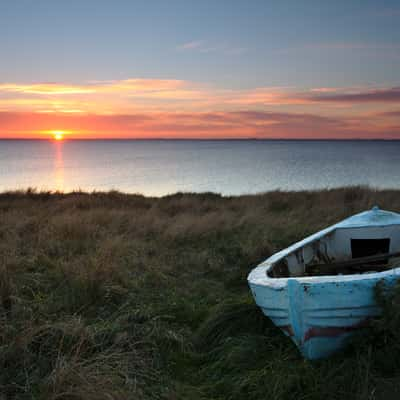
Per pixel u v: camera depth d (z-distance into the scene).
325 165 87.62
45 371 3.64
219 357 4.03
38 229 9.04
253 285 4.16
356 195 14.58
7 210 12.18
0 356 3.68
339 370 3.43
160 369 3.86
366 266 5.34
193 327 4.82
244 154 162.38
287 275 5.12
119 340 4.09
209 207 13.74
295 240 8.68
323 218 11.02
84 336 4.11
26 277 5.98
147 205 14.38
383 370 3.36
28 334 3.98
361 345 3.63
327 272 5.26
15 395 3.33
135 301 5.43
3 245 7.51
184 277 6.62
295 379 3.37
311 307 3.60
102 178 59.31
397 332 3.41
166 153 179.75
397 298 3.48
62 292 5.54
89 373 3.40
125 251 7.46
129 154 170.00
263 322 4.54
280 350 3.94
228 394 3.44
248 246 8.01
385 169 73.31
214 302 5.54
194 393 3.47
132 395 3.22
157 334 4.38
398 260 5.77
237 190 41.31
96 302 5.25
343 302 3.61
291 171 70.12
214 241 8.83
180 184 48.94
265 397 3.29
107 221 10.13
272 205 13.61
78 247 7.68
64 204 13.23
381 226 6.00
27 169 81.31
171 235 8.95
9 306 5.00
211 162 106.25
